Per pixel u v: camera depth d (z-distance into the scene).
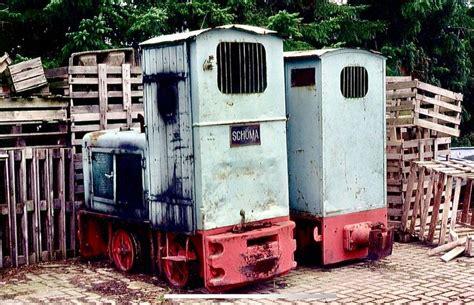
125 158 9.01
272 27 14.73
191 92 7.67
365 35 17.05
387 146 11.34
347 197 9.28
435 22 18.81
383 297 7.74
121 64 11.14
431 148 11.66
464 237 10.30
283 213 8.40
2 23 13.92
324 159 9.02
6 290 8.48
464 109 20.05
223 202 7.83
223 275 7.64
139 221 8.77
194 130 7.68
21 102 10.09
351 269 9.16
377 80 9.56
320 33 16.14
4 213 9.77
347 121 9.24
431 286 8.20
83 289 8.42
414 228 10.86
